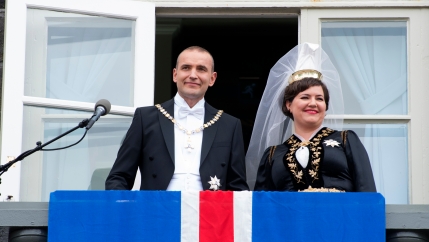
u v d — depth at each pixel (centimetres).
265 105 1750
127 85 1903
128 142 1625
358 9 1933
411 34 1916
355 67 1927
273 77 1742
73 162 1848
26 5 1858
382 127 1900
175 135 1625
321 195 1452
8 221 1426
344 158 1576
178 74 1655
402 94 1912
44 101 1839
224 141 1630
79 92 1886
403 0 1920
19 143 1809
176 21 2433
